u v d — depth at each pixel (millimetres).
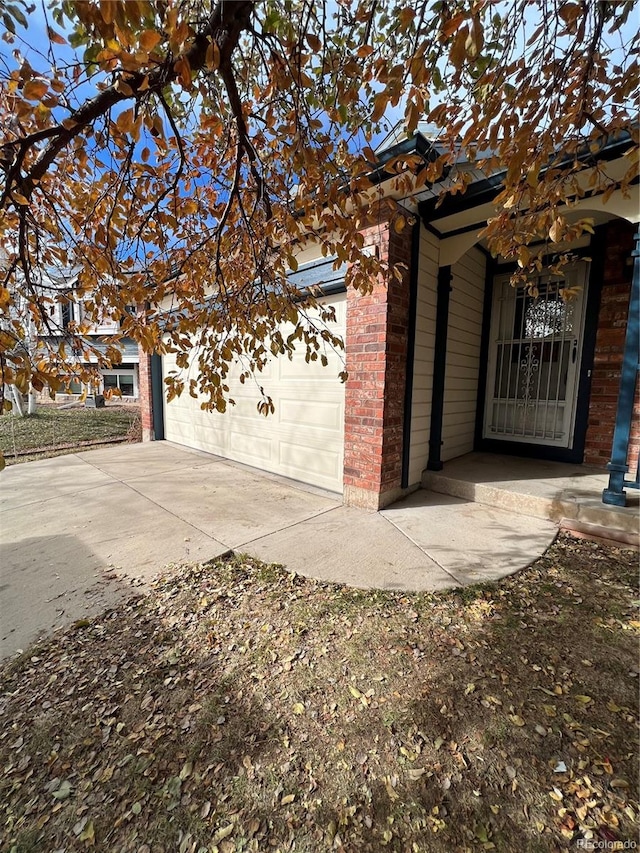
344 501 4320
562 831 1241
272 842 1245
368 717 1663
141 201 2299
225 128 2100
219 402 2555
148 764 1507
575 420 4879
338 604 2443
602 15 1616
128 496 4664
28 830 1305
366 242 3855
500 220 2191
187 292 2621
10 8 1286
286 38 1859
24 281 2039
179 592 2639
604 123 2100
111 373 15898
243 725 1652
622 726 1581
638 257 3037
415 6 1553
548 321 5051
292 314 2457
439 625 2232
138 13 1045
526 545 3180
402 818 1294
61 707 1784
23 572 2941
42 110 1436
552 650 2021
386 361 3816
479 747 1514
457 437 5363
